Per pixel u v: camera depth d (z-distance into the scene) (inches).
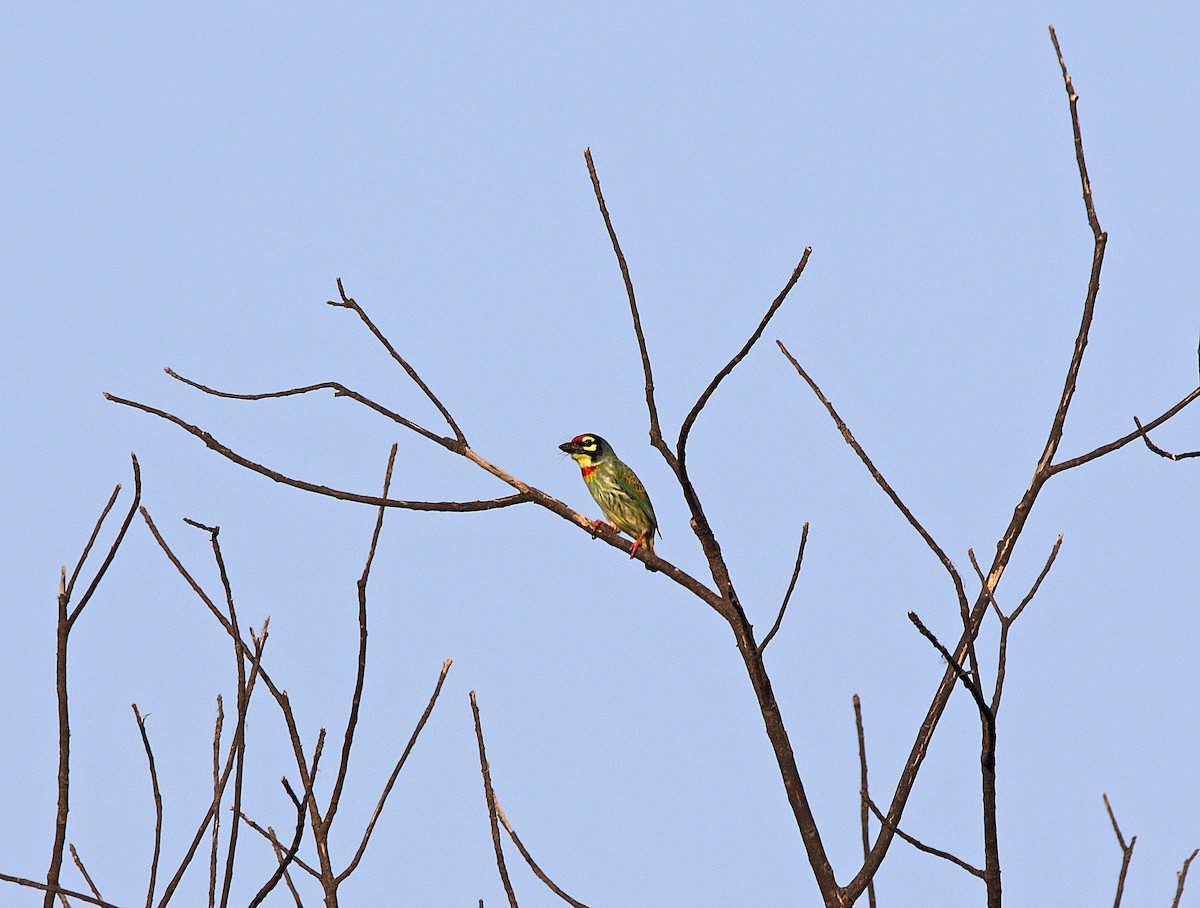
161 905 335.0
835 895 342.6
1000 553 372.2
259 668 349.4
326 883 332.8
